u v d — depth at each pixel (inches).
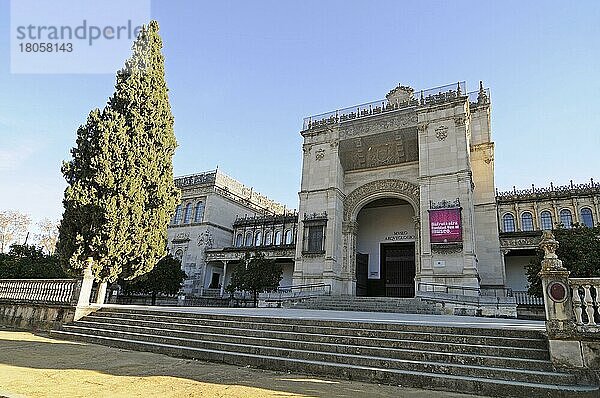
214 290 1686.8
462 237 964.6
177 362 392.5
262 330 466.9
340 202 1250.0
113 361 388.5
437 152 1078.4
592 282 316.8
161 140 804.0
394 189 1193.4
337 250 1184.2
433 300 861.8
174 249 1879.9
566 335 305.4
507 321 564.4
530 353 324.8
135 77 804.6
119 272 719.1
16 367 337.4
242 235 1943.9
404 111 1187.9
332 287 1120.8
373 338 399.5
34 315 691.4
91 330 579.2
